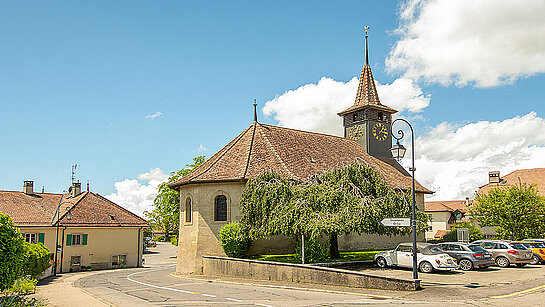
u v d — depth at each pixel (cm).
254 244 2798
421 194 3956
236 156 3109
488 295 1512
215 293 1717
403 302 1391
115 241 4416
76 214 4294
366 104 4128
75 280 2600
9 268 1173
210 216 2922
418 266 2203
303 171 3081
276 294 1653
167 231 9606
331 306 1342
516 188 4075
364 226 2138
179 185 3150
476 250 2386
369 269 2288
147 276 2850
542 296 1488
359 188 2355
